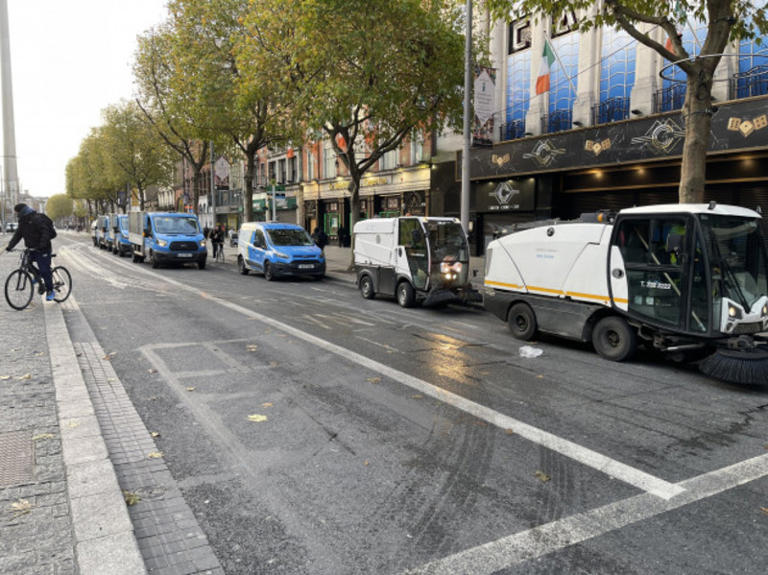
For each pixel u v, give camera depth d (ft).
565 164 58.34
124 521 9.59
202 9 69.56
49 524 9.46
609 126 53.31
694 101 27.55
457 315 36.17
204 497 11.27
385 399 17.81
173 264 75.56
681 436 14.98
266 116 75.97
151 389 18.47
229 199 163.53
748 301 21.17
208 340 26.30
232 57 70.95
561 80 60.85
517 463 13.14
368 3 45.39
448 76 51.55
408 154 88.53
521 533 10.07
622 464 13.14
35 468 11.55
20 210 32.68
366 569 8.93
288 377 20.16
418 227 37.60
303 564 9.05
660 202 53.11
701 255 20.45
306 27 45.88
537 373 21.47
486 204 71.72
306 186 121.80
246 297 42.34
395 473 12.52
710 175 47.62
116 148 140.05
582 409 17.15
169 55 80.84
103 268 68.03
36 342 23.31
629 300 22.91
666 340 21.86
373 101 47.42
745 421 16.25
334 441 14.33
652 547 9.65
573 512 10.85
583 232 24.84
